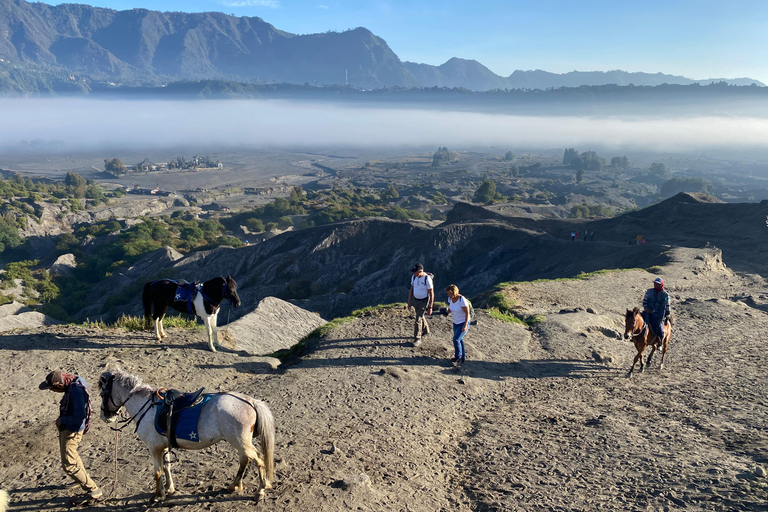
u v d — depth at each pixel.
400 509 7.21
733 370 14.46
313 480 7.66
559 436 10.05
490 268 81.62
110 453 8.79
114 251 136.88
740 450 8.84
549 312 20.41
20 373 11.55
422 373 12.86
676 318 20.66
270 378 12.45
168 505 6.99
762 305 23.23
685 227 68.00
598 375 14.30
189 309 14.02
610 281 28.55
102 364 12.32
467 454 9.38
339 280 93.75
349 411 10.55
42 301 111.94
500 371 14.08
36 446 8.94
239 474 7.12
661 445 9.36
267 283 97.69
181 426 6.84
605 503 7.33
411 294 14.84
